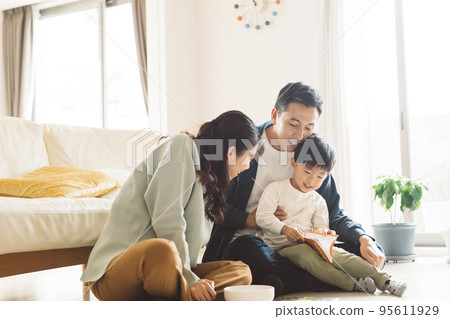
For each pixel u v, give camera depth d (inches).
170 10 165.0
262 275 68.0
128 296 54.9
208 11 171.6
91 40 198.8
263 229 75.5
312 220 78.8
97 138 104.7
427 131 146.6
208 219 63.9
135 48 187.3
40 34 208.8
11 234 65.9
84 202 77.2
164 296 53.5
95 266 56.8
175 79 165.8
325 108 139.9
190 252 60.4
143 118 186.9
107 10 193.8
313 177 78.5
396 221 145.1
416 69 147.7
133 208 60.2
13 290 86.0
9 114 207.5
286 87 82.7
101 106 190.2
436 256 132.9
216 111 170.2
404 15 148.1
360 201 137.3
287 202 77.9
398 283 66.6
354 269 69.0
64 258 74.8
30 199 71.2
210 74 171.8
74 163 99.0
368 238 73.1
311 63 152.7
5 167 88.9
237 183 77.2
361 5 142.1
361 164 138.3
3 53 208.1
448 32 144.6
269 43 160.2
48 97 209.6
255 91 162.7
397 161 148.9
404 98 145.5
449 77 144.6
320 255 69.7
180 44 168.2
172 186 58.3
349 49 141.6
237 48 166.2
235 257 69.5
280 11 158.2
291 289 68.9
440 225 144.9
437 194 145.5
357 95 140.1
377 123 150.6
